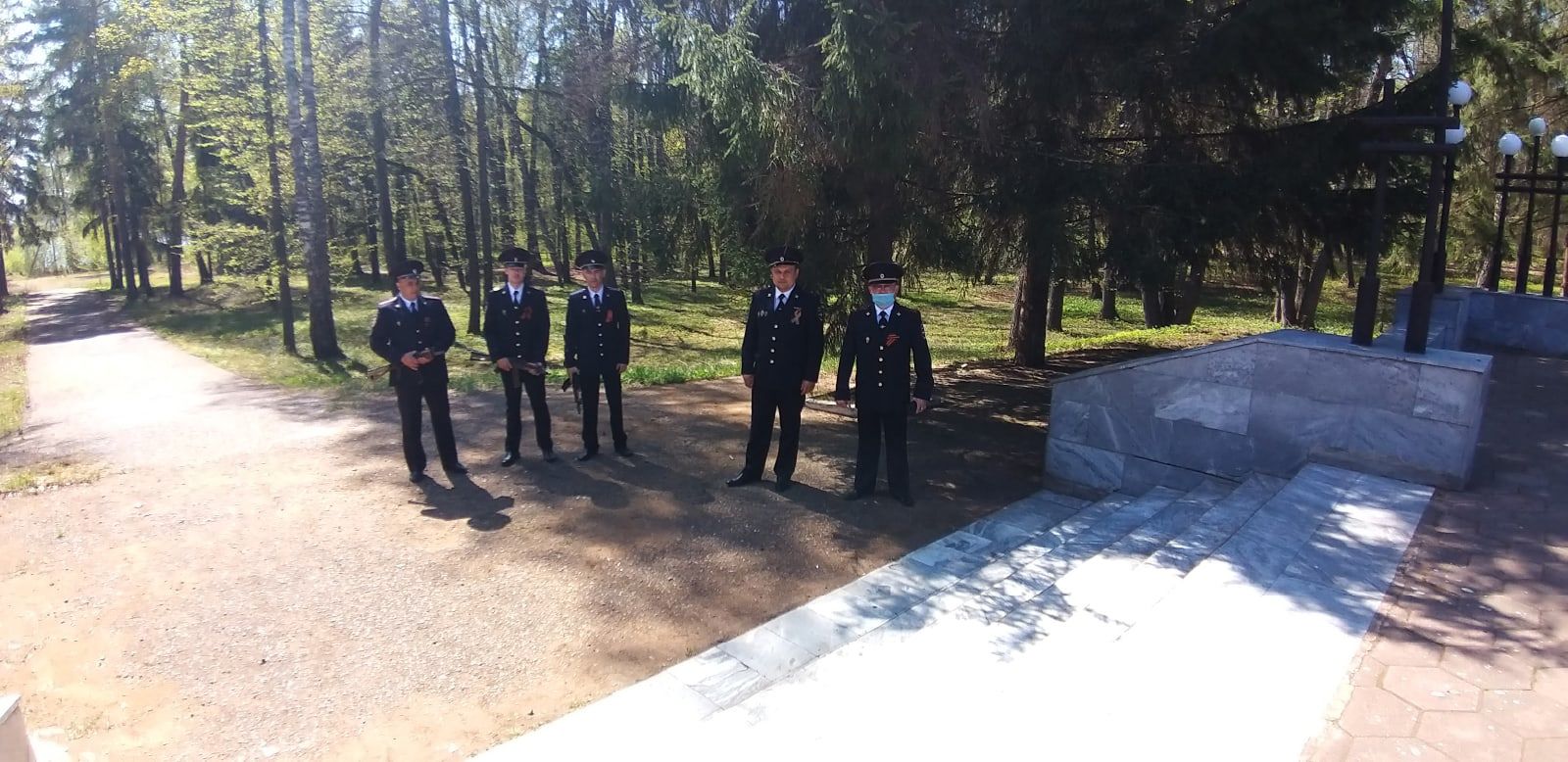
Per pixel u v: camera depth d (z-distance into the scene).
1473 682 2.92
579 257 7.68
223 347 21.80
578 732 3.55
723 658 4.20
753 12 8.62
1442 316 9.28
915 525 6.16
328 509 6.43
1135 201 7.95
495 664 4.22
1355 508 4.68
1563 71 13.81
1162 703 2.83
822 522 6.20
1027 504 6.61
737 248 9.62
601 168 15.16
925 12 7.41
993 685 3.22
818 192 8.40
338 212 26.55
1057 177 8.12
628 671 4.16
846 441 8.66
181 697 3.92
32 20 29.67
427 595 4.98
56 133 34.72
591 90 14.91
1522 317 10.38
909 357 6.54
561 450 8.19
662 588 5.09
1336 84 7.61
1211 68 7.45
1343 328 23.95
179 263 35.75
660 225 10.32
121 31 23.41
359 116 21.50
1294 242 8.66
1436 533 4.32
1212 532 4.79
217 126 20.69
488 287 22.11
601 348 7.63
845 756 2.79
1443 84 5.38
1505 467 5.45
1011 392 11.49
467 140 22.05
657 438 8.66
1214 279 10.03
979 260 10.33
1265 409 5.80
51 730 3.65
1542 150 17.17
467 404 10.59
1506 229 19.20
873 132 7.45
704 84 7.30
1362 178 8.06
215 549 5.64
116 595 4.95
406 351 6.92
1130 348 16.19
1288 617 3.41
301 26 17.59
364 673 4.14
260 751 3.54
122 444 8.78
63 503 6.62
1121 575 4.39
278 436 8.92
